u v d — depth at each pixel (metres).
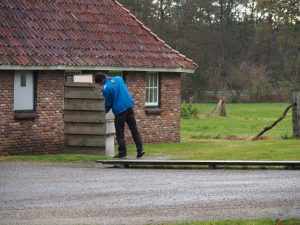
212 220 18.61
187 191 23.03
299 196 22.09
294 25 113.88
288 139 45.47
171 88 49.28
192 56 123.38
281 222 18.05
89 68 42.44
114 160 30.91
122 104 34.22
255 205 20.66
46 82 41.31
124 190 23.27
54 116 41.78
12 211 19.80
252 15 134.75
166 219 18.77
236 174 27.34
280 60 133.00
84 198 21.80
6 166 30.06
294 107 47.25
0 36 39.62
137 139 34.88
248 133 61.50
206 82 126.81
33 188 23.62
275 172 27.95
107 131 36.00
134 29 48.12
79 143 35.91
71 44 42.88
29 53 39.84
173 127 49.38
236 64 133.00
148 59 46.72
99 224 18.17
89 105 35.56
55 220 18.66
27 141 40.38
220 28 132.12
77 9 45.78
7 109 39.25
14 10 41.91
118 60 44.50
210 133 61.44
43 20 42.84
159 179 25.91
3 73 39.00
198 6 123.19
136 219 18.78
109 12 47.66
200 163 29.69
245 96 127.12
